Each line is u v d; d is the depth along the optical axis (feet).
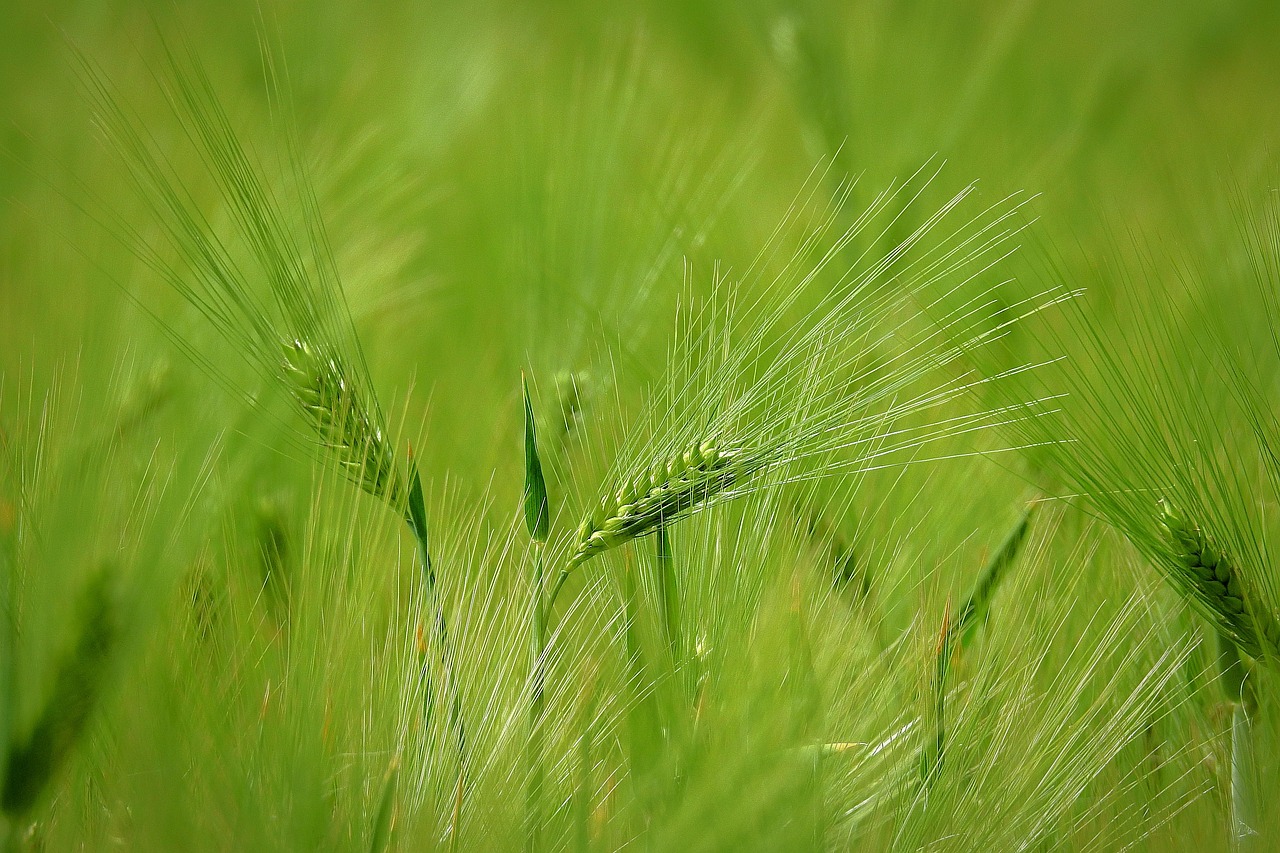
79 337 5.50
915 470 5.65
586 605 5.35
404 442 5.74
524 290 6.14
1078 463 5.32
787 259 6.18
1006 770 5.22
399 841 5.03
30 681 4.89
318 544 5.23
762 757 5.03
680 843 4.98
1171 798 5.29
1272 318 5.61
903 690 5.26
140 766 4.98
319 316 5.16
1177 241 5.98
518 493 5.63
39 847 5.03
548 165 6.33
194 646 5.16
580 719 5.17
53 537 4.93
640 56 7.41
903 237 6.49
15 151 7.58
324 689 5.10
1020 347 6.01
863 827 5.16
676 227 6.18
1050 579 5.41
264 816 5.00
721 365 5.19
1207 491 5.25
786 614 5.20
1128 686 5.41
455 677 5.13
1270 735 5.25
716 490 5.11
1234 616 5.20
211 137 5.16
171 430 5.47
